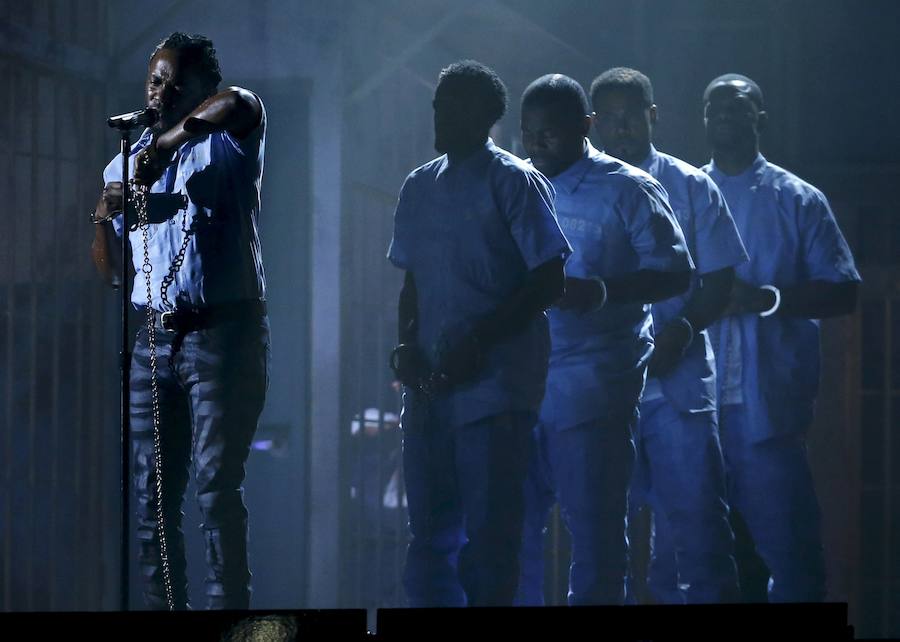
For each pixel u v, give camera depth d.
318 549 12.17
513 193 9.26
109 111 12.45
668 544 12.27
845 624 7.85
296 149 12.23
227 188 8.56
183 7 12.31
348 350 12.45
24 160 12.16
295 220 12.21
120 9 12.41
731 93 12.09
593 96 11.22
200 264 8.45
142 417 8.61
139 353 8.67
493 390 9.25
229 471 8.44
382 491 13.23
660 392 10.93
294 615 7.51
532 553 10.24
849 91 14.91
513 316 9.12
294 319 12.21
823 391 15.30
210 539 8.41
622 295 9.94
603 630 7.75
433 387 9.30
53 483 12.51
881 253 15.06
